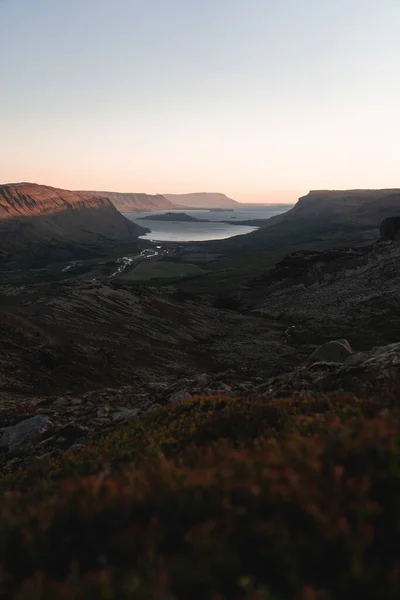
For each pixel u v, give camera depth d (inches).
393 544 159.2
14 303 3339.1
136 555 168.4
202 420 449.1
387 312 4205.2
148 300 4141.2
